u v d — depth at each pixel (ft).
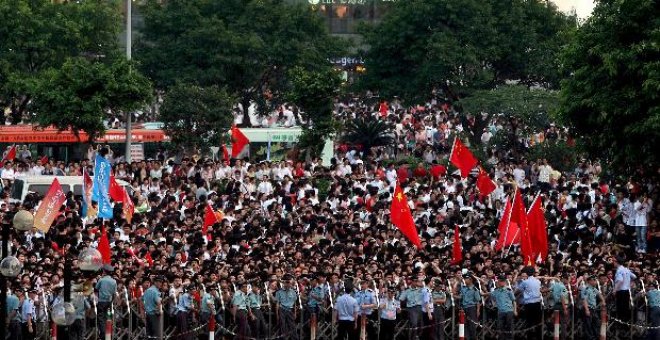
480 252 252.62
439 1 449.06
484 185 296.30
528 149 370.73
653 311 244.63
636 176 286.87
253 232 261.65
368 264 238.48
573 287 244.42
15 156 340.80
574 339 245.24
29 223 198.39
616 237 275.18
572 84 288.51
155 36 467.52
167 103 364.17
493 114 402.52
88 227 254.88
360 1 627.05
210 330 220.84
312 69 469.16
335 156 360.48
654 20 281.13
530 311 239.91
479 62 446.19
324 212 280.10
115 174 318.04
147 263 238.68
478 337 240.53
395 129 399.65
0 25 409.08
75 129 338.95
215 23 460.55
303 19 475.72
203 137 366.02
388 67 459.32
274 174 319.68
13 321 221.46
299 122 439.22
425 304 234.38
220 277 233.35
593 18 288.92
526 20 453.99
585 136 292.20
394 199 251.80
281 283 234.99
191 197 287.07
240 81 463.83
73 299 220.43
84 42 425.69
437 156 365.40
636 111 278.67
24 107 409.08
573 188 304.71
